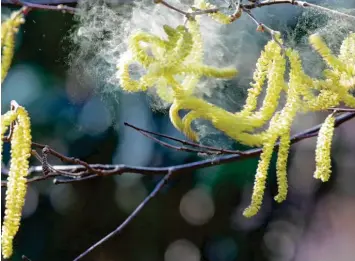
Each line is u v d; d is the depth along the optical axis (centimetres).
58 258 117
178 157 113
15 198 45
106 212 121
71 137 111
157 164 113
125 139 113
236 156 57
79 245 119
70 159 53
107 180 121
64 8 48
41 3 52
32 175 84
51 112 109
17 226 45
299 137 55
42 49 103
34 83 107
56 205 120
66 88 107
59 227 119
